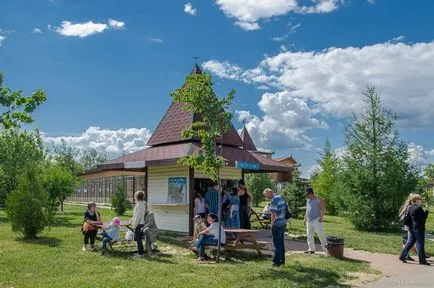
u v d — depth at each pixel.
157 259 12.03
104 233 12.71
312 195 13.57
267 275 10.05
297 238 17.36
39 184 16.50
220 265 11.20
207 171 12.14
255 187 45.47
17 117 8.40
